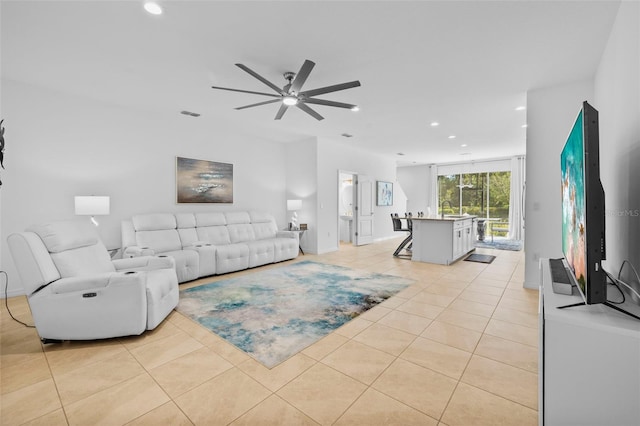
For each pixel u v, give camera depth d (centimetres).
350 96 377
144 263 299
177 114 455
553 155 343
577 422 107
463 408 150
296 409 151
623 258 173
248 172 595
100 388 169
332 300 317
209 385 172
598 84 290
